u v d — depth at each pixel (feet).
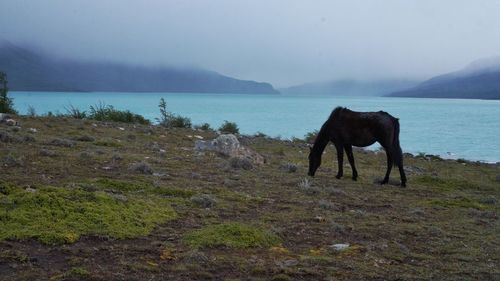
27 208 22.95
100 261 19.20
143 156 45.09
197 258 19.94
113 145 51.39
